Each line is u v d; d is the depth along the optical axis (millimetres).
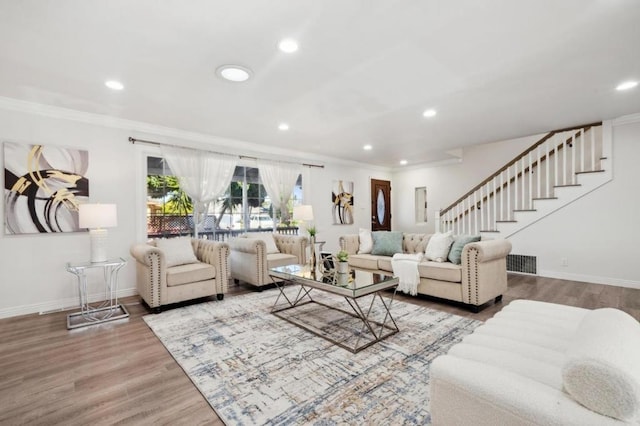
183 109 3486
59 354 2316
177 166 4293
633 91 3119
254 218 5352
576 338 1078
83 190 3598
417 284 3627
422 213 7582
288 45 2195
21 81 2740
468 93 3111
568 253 4605
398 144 5355
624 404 771
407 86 2920
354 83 2834
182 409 1659
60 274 3463
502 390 928
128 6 1753
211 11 1811
